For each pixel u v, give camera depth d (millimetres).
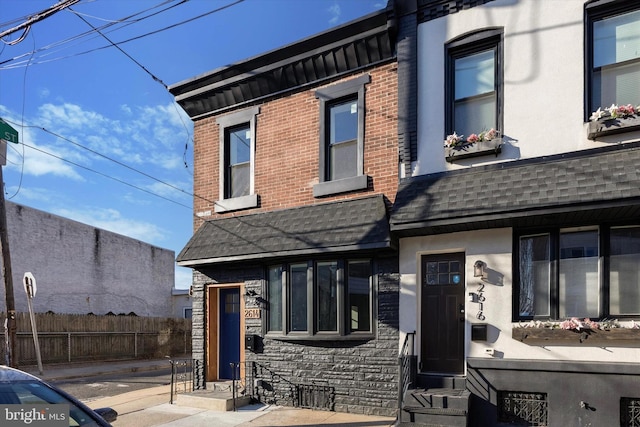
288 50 8820
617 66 6469
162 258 29188
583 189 5941
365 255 7941
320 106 8812
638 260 6094
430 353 7371
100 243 24688
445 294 7398
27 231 20875
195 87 10055
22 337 16094
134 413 8031
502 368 6547
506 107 7016
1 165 9961
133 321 20516
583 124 6496
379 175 8070
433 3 7730
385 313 7684
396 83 8070
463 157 7191
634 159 5969
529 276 6742
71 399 4023
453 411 6191
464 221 6543
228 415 7777
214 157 10070
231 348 9562
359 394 7750
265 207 9211
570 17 6727
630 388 5836
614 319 6047
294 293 8648
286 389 8430
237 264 9312
